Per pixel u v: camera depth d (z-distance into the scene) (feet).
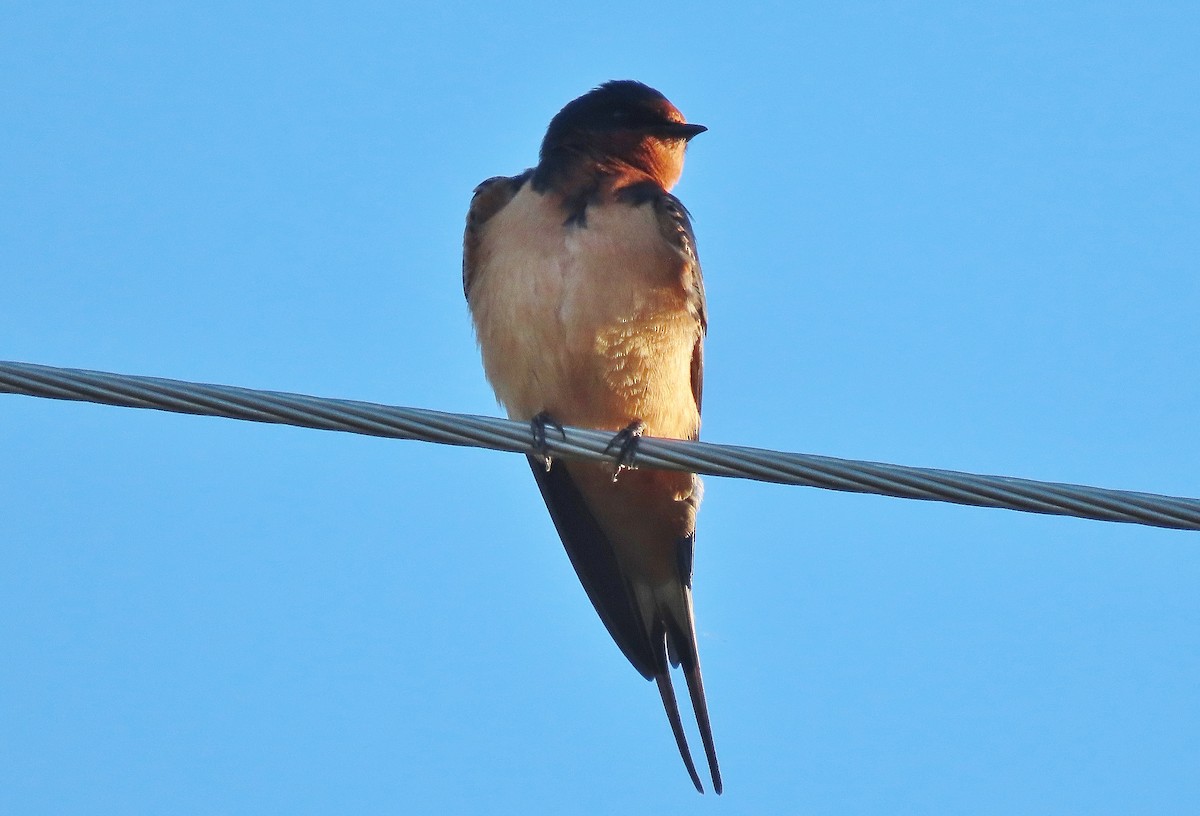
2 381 28.27
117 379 28.73
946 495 29.76
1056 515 29.53
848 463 30.12
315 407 29.91
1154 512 29.27
